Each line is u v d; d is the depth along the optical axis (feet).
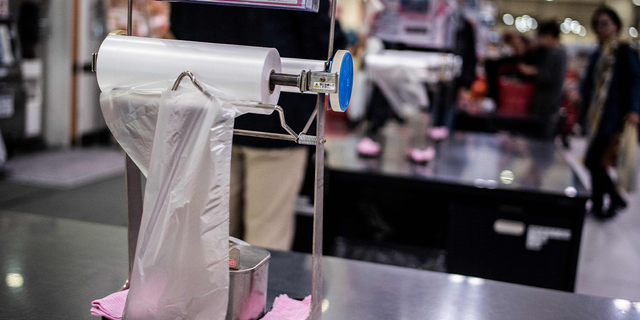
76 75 17.43
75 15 17.07
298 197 7.68
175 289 2.22
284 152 5.90
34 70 16.19
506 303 2.79
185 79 2.25
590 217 14.24
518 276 6.40
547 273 6.33
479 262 6.49
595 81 13.46
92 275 2.88
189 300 2.21
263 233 6.18
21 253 3.11
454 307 2.72
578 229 6.26
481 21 17.15
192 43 2.34
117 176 14.37
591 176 13.92
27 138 16.48
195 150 2.17
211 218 2.17
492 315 2.66
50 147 17.33
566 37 58.13
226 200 2.18
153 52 2.31
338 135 10.29
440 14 7.56
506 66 17.11
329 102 2.36
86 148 17.76
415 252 7.71
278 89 2.38
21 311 2.48
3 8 14.32
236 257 2.30
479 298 2.83
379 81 7.47
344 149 8.60
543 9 59.62
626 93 12.55
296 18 5.42
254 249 2.52
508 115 15.96
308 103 5.58
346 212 8.37
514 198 6.56
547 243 6.30
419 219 8.19
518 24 55.62
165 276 2.22
